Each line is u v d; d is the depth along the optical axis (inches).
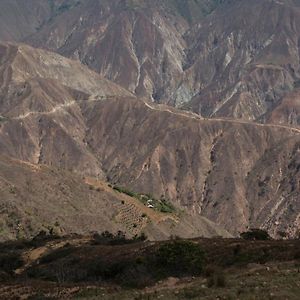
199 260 1929.1
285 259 1900.8
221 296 1368.1
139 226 5113.2
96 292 1706.4
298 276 1519.4
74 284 1920.5
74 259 2605.8
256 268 1726.1
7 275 2377.0
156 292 1523.1
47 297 1702.8
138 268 1934.1
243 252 2041.1
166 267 1925.4
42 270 2549.2
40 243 3486.7
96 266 2310.5
